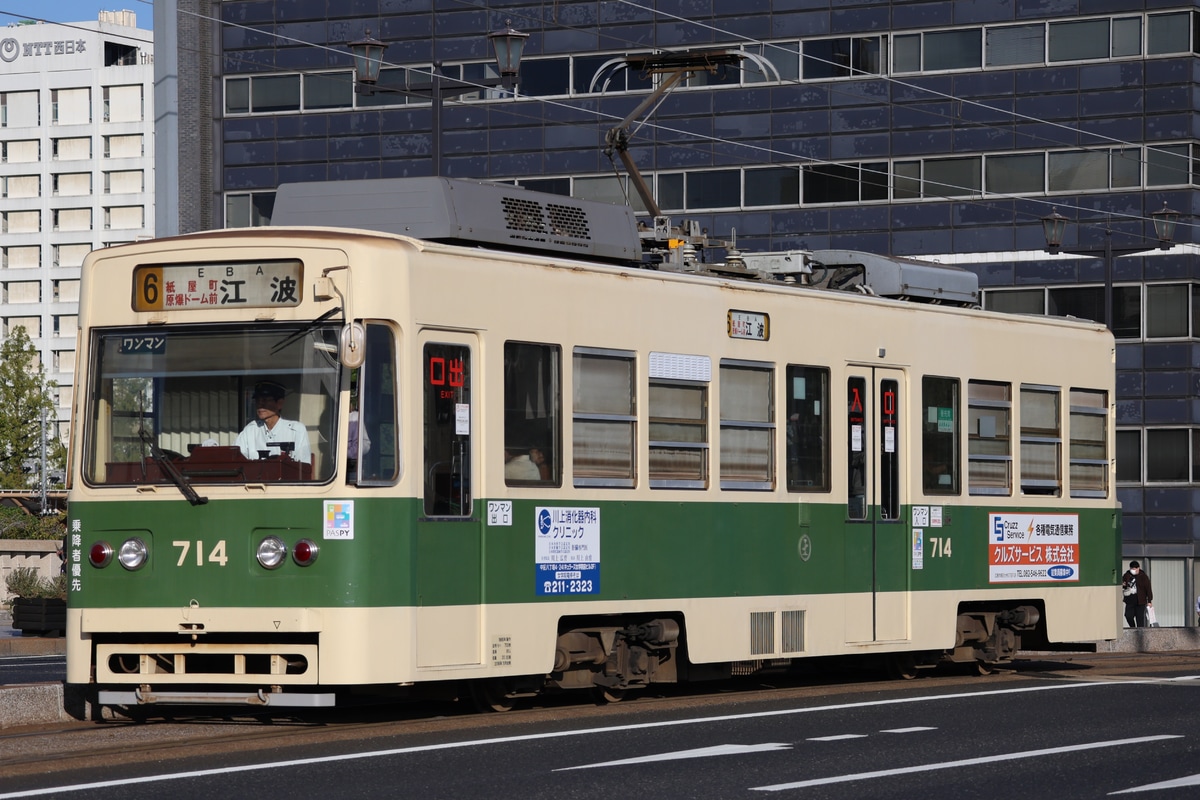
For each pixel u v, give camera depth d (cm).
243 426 1412
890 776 1130
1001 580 2033
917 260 2075
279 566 1388
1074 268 5469
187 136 6081
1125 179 5441
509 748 1251
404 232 1561
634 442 1614
